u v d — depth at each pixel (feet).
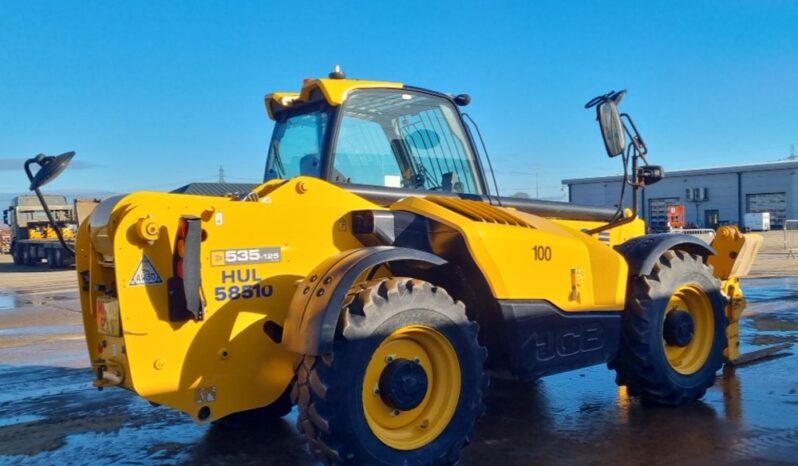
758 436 14.80
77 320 38.37
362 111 15.15
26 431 16.96
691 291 17.78
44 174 13.44
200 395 12.22
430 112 16.39
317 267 12.26
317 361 11.50
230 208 12.39
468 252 13.57
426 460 12.21
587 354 15.47
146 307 11.73
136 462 14.49
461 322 12.78
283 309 12.93
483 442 14.82
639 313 16.46
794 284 45.29
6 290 59.47
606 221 18.97
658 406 17.24
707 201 154.61
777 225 144.05
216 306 12.28
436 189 16.21
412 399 12.29
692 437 14.84
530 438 15.05
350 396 11.44
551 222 15.87
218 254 12.28
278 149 16.55
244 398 12.67
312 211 13.25
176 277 11.96
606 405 17.52
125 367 12.21
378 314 11.79
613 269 16.10
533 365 14.44
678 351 17.71
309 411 11.46
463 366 12.76
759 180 146.41
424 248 13.92
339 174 14.62
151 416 18.03
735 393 18.25
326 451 11.51
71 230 88.12
